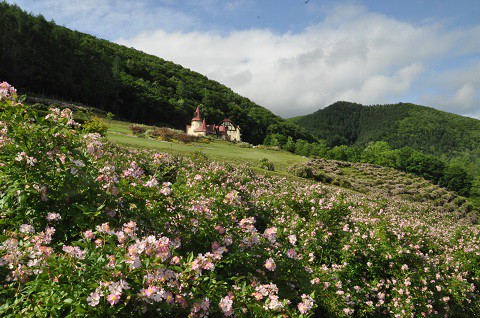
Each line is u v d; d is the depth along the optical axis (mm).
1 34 61125
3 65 59219
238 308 3404
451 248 11875
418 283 7980
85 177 3973
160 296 2629
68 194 3799
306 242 7098
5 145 3912
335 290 6137
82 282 2670
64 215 3756
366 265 7867
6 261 3084
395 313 7156
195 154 17750
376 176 56531
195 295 3029
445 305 8375
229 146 60500
